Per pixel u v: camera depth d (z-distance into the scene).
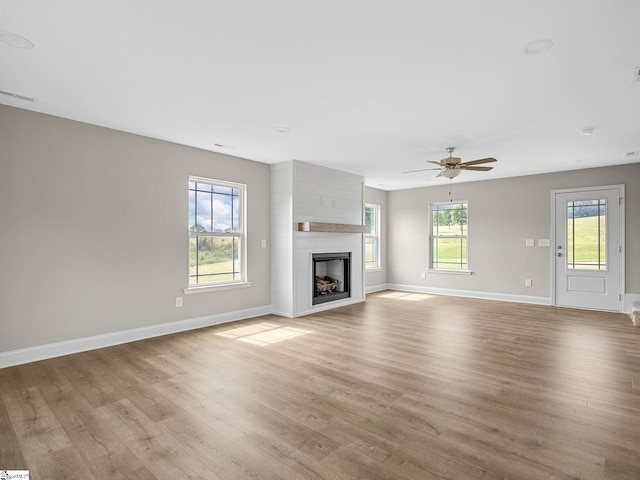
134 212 4.16
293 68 2.62
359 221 6.73
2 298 3.31
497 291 7.03
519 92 3.03
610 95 3.08
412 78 2.78
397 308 6.12
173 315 4.52
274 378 3.05
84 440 2.12
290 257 5.46
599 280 6.00
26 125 3.43
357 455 1.97
